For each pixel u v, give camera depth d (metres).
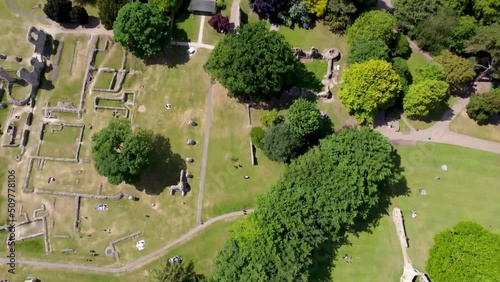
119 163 56.28
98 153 57.41
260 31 59.62
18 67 67.69
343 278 58.97
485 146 64.38
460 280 51.69
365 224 60.97
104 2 65.75
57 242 60.69
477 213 61.28
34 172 63.34
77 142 64.44
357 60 62.75
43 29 69.38
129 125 59.88
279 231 52.81
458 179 62.91
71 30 69.31
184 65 67.94
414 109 62.28
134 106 66.12
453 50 66.31
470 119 65.69
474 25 63.22
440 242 55.19
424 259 59.41
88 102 66.25
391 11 70.25
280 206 54.00
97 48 68.38
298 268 52.59
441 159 63.88
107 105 66.19
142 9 62.50
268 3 66.38
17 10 70.50
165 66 67.81
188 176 63.09
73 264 60.06
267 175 63.41
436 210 61.59
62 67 67.81
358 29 65.06
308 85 67.38
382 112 65.69
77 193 62.28
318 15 67.81
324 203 54.41
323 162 56.62
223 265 53.53
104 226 61.25
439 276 53.25
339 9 65.62
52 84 67.00
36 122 65.38
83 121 65.44
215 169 63.56
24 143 64.31
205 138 64.69
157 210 61.94
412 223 61.12
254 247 52.50
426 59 68.62
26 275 59.66
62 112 65.69
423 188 62.62
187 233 61.19
